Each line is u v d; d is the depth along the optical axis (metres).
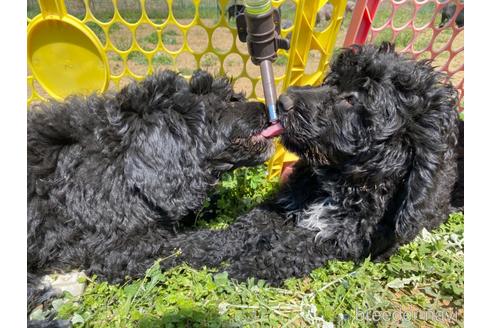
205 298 0.70
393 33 0.97
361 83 0.75
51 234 0.74
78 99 0.80
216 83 0.80
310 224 0.79
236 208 0.89
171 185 0.74
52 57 0.93
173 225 0.78
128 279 0.73
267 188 0.93
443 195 0.80
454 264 0.77
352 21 0.88
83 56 0.92
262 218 0.79
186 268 0.73
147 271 0.71
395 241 0.78
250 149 0.77
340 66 0.79
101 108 0.77
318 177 0.81
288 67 0.86
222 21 0.88
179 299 0.68
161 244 0.75
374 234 0.77
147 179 0.73
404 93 0.74
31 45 0.91
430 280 0.76
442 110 0.73
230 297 0.70
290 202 0.82
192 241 0.76
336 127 0.76
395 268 0.76
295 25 0.83
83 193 0.73
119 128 0.74
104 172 0.73
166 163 0.74
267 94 0.77
